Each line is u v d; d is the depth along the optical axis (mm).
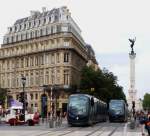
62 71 124625
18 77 139375
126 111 93062
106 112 98250
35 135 40156
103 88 123750
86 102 61219
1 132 45562
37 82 131625
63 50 124938
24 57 137500
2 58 146250
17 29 143000
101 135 40844
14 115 66750
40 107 128500
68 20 128375
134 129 54625
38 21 135000
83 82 123625
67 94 123812
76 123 60719
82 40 155125
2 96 125812
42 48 130875
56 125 63062
